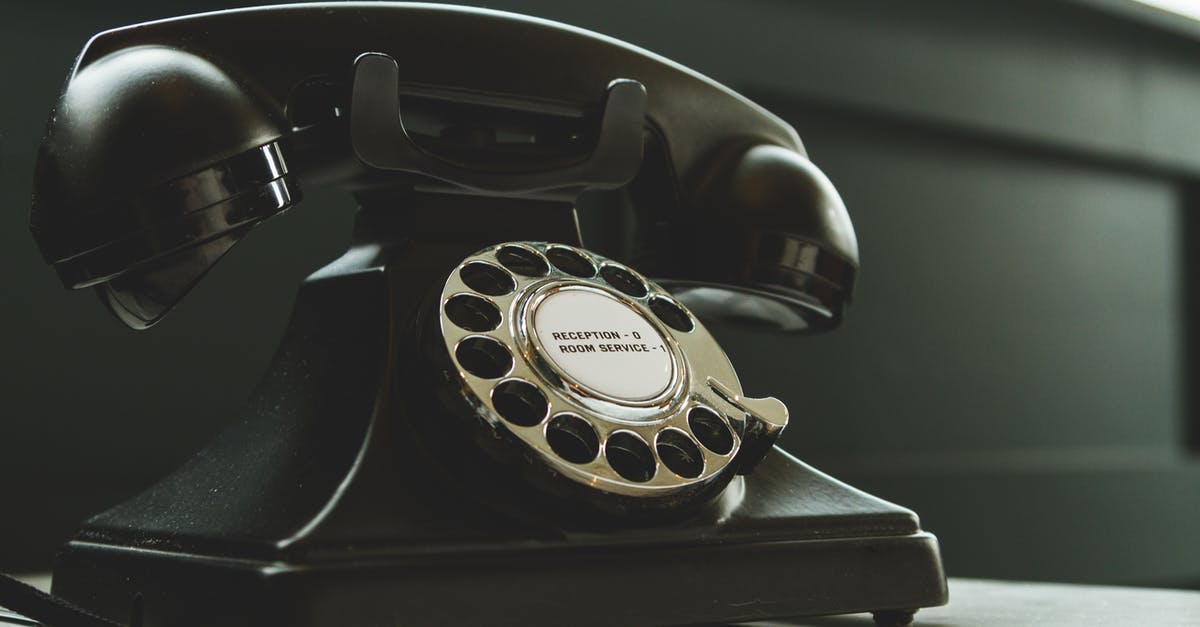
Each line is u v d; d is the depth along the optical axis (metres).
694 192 0.51
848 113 1.59
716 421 0.44
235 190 0.42
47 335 0.95
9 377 0.93
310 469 0.41
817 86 1.49
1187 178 2.09
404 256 0.44
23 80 0.92
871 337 1.64
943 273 1.73
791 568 0.43
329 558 0.38
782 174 0.52
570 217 0.48
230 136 0.42
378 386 0.42
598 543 0.41
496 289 0.44
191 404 1.03
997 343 1.81
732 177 0.52
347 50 0.45
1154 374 2.07
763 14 1.43
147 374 1.00
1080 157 1.92
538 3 1.19
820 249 0.52
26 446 0.94
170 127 0.42
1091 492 1.84
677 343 0.45
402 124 0.48
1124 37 1.91
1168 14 1.91
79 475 0.97
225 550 0.39
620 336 0.44
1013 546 1.72
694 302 0.56
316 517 0.39
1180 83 2.02
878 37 1.56
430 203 0.45
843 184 1.61
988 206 1.80
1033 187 1.87
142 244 0.42
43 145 0.43
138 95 0.42
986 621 0.48
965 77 1.68
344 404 0.42
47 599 0.40
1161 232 2.08
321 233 1.10
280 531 0.39
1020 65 1.76
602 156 0.48
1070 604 0.53
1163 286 2.09
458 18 0.47
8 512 0.93
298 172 0.47
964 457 1.76
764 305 0.55
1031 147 1.83
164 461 1.01
